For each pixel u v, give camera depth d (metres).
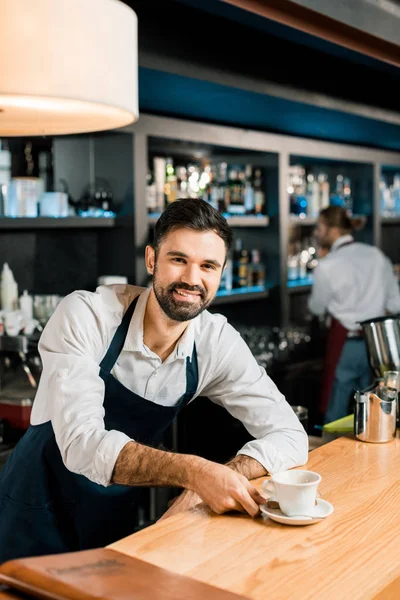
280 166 4.92
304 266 5.79
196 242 1.78
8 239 3.80
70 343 1.89
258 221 4.91
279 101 3.95
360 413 2.34
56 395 1.81
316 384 5.23
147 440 2.18
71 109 1.71
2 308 3.58
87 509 2.05
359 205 6.12
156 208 4.22
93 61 1.51
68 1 1.45
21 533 2.05
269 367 4.80
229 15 2.96
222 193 4.81
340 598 1.31
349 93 4.41
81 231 4.04
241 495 1.65
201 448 3.43
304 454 2.03
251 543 1.53
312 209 5.67
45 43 1.43
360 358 4.85
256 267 5.04
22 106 1.67
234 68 3.53
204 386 2.14
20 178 3.69
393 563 1.45
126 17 1.61
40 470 2.02
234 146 4.49
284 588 1.34
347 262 4.83
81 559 1.31
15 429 3.36
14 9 1.40
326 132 5.37
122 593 1.15
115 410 2.07
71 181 3.92
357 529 1.62
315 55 4.07
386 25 3.25
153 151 4.58
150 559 1.44
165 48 3.16
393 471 2.03
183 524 1.62
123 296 2.02
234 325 5.27
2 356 3.54
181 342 2.01
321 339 5.59
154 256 1.86
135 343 1.98
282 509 1.65
